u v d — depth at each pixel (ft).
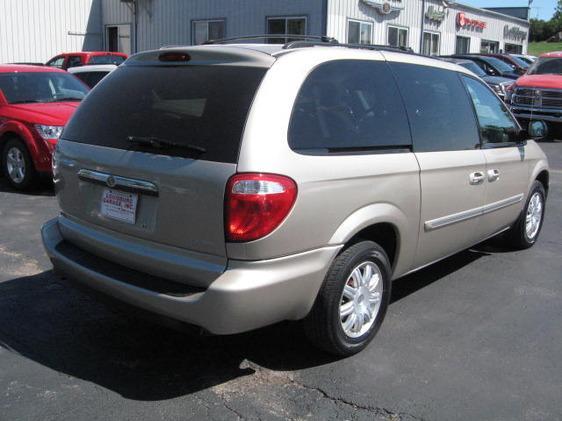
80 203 12.62
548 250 20.66
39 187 28.89
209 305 10.16
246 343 13.16
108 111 12.46
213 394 11.15
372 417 10.52
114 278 11.37
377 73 13.16
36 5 74.74
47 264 17.81
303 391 11.30
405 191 12.94
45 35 76.18
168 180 10.74
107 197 11.93
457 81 15.88
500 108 17.92
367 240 12.46
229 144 10.36
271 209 10.18
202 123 10.83
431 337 13.65
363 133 12.25
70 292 15.75
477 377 11.94
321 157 11.10
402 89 13.65
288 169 10.48
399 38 79.61
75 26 79.41
